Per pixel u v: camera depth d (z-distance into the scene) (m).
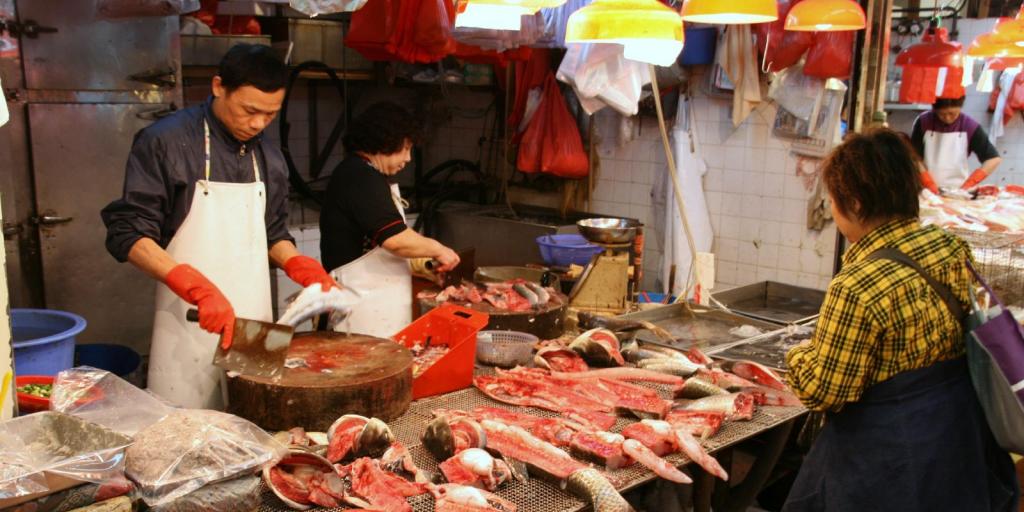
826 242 5.56
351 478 2.24
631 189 6.34
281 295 5.76
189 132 2.87
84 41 4.51
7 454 1.71
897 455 2.38
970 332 2.31
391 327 3.62
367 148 3.55
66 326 3.52
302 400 2.44
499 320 3.39
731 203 5.96
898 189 2.34
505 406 2.88
